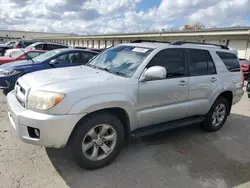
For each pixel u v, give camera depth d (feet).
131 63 10.61
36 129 7.97
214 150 11.91
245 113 19.66
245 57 53.83
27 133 8.14
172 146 12.05
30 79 9.52
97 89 8.66
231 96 14.92
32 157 9.89
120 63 11.08
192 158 10.88
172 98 11.17
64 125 7.95
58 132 7.93
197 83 12.27
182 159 10.71
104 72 10.64
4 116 14.58
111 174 9.11
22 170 8.92
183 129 14.76
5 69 18.99
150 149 11.51
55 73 10.35
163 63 10.93
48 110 7.88
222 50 14.46
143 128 10.73
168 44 11.69
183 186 8.66
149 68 9.78
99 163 9.33
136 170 9.50
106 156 9.52
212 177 9.38
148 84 10.10
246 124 16.62
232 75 14.71
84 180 8.61
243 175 9.68
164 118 11.27
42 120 7.75
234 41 56.13
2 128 12.68
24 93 8.95
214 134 14.24
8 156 9.82
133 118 9.88
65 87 8.27
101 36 109.29
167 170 9.67
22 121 8.07
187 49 12.12
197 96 12.50
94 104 8.41
